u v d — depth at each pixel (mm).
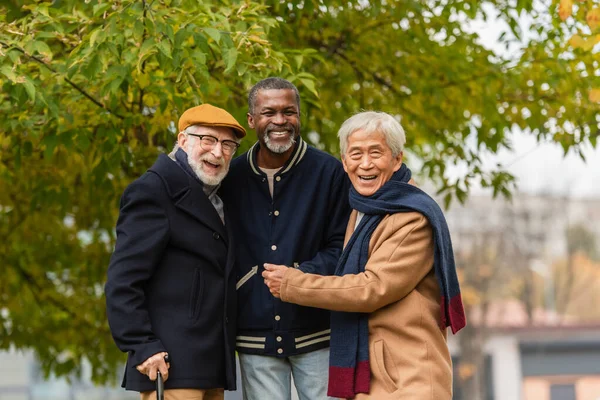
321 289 4988
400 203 5004
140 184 5051
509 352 40219
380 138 5051
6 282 10055
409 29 8758
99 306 10414
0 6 7750
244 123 6996
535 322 41156
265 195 5504
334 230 5527
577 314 44344
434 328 4988
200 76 6461
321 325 5508
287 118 5348
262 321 5426
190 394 5012
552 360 40594
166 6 6203
